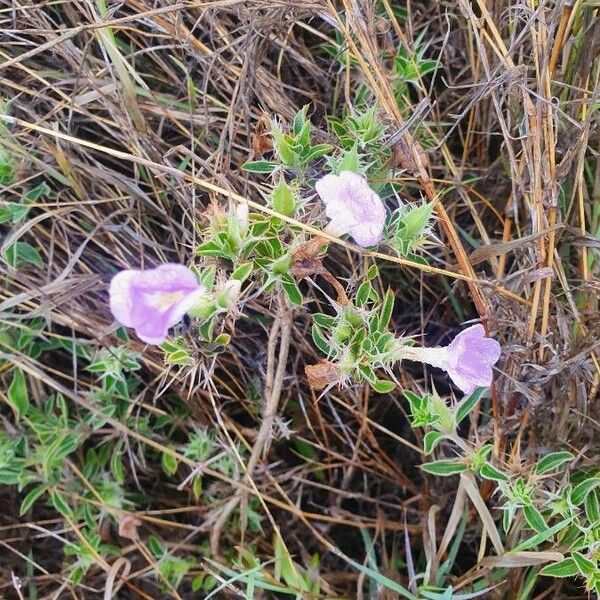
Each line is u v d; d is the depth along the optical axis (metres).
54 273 0.42
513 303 0.37
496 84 0.36
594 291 0.37
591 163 0.40
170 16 0.40
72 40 0.41
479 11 0.41
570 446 0.38
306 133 0.33
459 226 0.43
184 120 0.42
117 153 0.34
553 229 0.35
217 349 0.33
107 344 0.40
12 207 0.38
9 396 0.40
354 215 0.31
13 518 0.44
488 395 0.40
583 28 0.37
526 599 0.39
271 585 0.39
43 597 0.41
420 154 0.36
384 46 0.40
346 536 0.44
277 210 0.32
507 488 0.35
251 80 0.39
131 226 0.41
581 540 0.35
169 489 0.45
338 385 0.39
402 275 0.43
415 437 0.44
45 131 0.35
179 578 0.41
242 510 0.41
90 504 0.42
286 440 0.44
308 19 0.43
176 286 0.28
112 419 0.41
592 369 0.37
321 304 0.41
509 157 0.38
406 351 0.33
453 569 0.43
